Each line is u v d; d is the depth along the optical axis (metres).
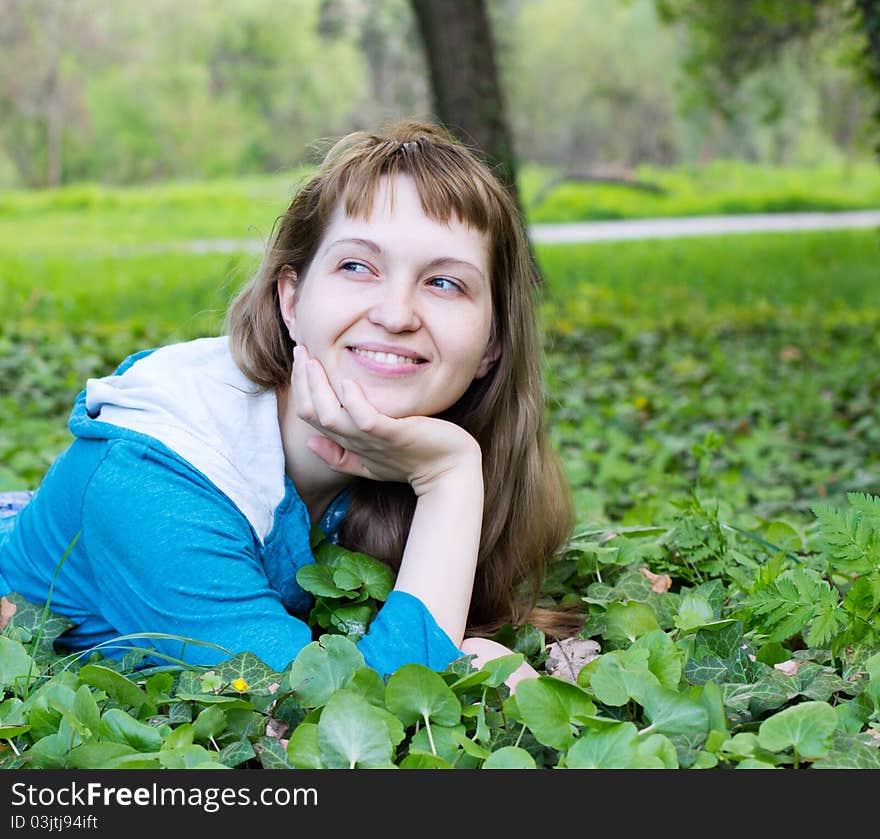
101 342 9.12
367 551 2.38
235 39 51.78
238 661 1.83
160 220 27.70
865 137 11.23
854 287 16.27
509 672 1.78
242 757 1.64
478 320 2.07
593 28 53.50
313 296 2.04
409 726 1.70
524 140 54.78
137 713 1.79
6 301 13.49
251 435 2.14
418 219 2.00
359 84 52.75
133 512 2.00
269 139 52.75
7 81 47.81
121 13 50.78
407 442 2.04
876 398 7.21
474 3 9.54
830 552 2.11
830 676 1.90
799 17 13.93
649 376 8.17
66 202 31.56
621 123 54.88
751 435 5.83
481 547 2.35
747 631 2.15
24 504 2.77
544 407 2.45
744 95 32.16
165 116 51.22
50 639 2.14
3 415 5.73
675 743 1.64
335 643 1.81
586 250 20.73
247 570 2.00
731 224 27.59
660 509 3.47
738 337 10.88
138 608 2.01
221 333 2.65
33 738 1.72
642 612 2.13
